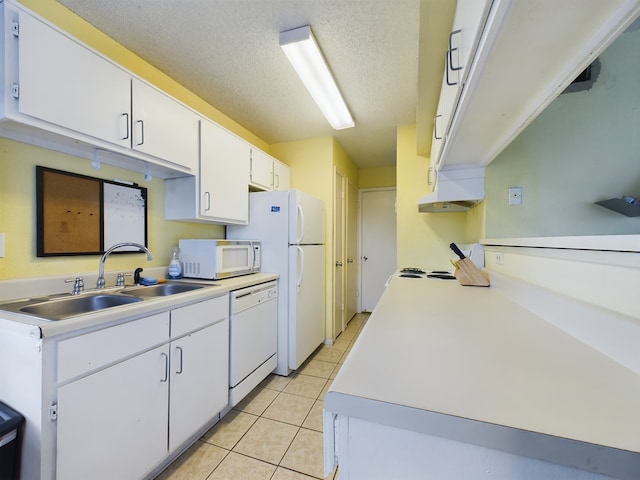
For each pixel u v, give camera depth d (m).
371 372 0.55
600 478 0.36
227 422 1.75
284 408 1.90
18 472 0.94
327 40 1.66
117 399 1.13
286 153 3.28
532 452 0.38
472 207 2.28
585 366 0.57
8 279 1.27
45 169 1.40
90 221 1.59
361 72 1.96
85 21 1.51
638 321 0.57
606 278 0.70
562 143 1.58
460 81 0.92
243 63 1.88
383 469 0.46
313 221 2.76
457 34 0.95
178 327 1.43
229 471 1.37
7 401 0.99
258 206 2.54
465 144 1.42
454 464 0.42
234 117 2.65
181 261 2.11
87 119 1.29
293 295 2.40
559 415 0.41
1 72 1.04
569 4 0.57
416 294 1.39
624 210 1.47
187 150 1.85
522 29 0.65
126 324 1.17
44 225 1.39
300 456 1.47
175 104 1.76
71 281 1.47
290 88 2.17
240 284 1.91
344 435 0.47
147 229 1.92
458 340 0.73
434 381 0.51
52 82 1.16
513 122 1.17
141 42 1.68
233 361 1.84
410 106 2.44
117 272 1.70
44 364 0.92
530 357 0.62
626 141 1.50
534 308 1.02
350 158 3.96
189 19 1.50
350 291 4.11
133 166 1.75
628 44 1.48
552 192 1.60
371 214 4.50
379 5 1.42
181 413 1.43
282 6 1.42
